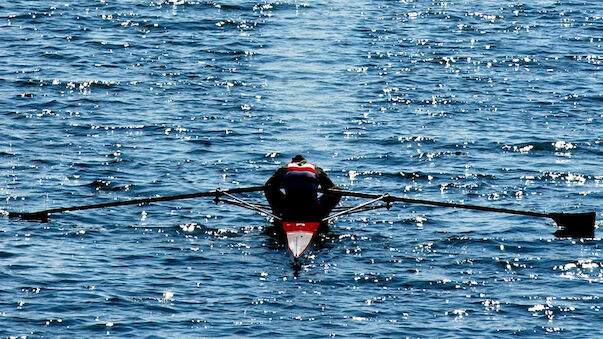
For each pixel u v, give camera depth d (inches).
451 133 3454.7
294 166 2591.0
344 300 2178.9
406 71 4266.7
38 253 2368.4
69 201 2751.0
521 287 2256.4
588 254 2448.3
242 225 2640.3
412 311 2130.9
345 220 2679.6
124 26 4877.0
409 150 3272.6
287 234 2484.0
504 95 3934.5
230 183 2962.6
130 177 2957.7
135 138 3319.4
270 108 3715.6
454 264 2381.9
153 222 2628.0
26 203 2719.0
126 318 2063.2
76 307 2098.9
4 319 2039.9
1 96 3705.7
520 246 2491.4
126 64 4237.2
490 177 3029.0
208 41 4687.5
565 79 4183.1
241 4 5452.8
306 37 4827.8
